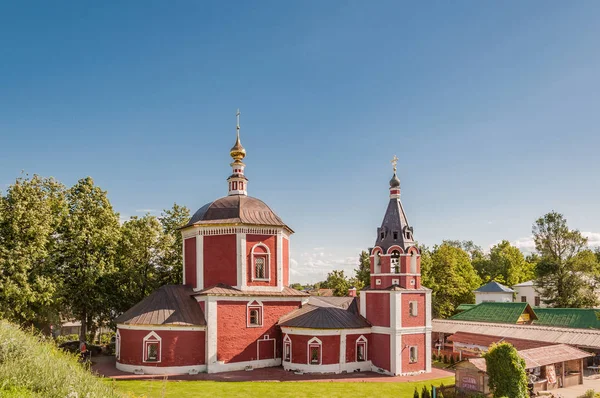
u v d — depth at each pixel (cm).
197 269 4238
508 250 11888
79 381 1524
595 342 4297
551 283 7288
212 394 3088
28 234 4053
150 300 4038
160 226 5412
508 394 3039
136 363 3781
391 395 3306
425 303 4294
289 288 4569
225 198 4562
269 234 4366
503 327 5200
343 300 4991
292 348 4041
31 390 1366
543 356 3797
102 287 4688
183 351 3809
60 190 4681
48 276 4238
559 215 7412
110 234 4741
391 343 4050
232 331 4000
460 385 3353
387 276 4262
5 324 1914
